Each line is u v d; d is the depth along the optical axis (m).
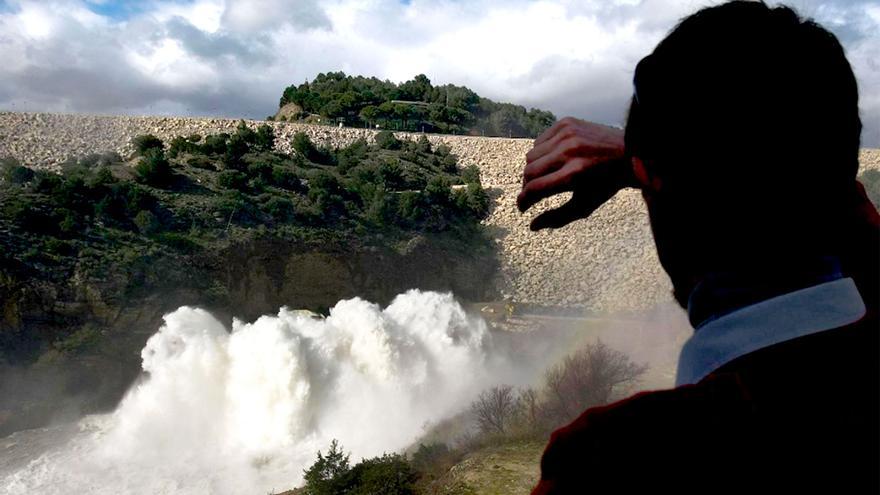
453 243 65.31
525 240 68.31
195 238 50.44
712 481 0.95
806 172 1.09
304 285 53.38
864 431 0.94
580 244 65.25
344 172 71.25
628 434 1.00
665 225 1.22
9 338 38.31
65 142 63.28
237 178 59.88
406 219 64.44
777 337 1.02
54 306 40.62
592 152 1.60
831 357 0.98
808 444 0.94
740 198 1.09
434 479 18.12
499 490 16.23
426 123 98.31
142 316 42.88
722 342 1.06
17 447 31.78
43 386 36.34
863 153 63.12
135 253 46.16
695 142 1.13
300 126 79.50
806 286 1.07
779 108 1.09
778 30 1.14
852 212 1.17
